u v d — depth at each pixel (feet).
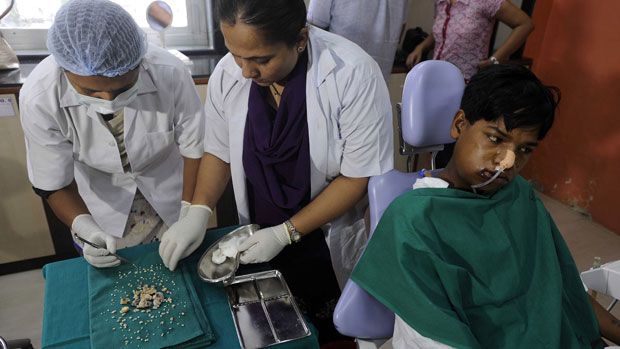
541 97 2.54
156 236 4.86
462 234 2.83
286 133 3.65
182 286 3.12
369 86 3.52
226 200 7.53
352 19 6.26
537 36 8.91
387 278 2.64
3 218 6.37
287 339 2.80
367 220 5.21
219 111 4.04
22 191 6.29
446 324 2.39
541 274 3.06
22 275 6.84
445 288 2.58
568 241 8.00
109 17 3.07
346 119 3.59
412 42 8.28
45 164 3.86
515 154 2.66
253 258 3.46
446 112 3.49
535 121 2.55
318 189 4.10
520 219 3.11
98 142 3.98
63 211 3.92
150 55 3.96
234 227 3.94
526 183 3.31
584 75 8.30
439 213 2.81
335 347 4.42
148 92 3.88
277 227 3.68
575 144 8.71
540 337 2.83
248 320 2.92
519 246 3.05
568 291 3.21
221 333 2.81
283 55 2.97
